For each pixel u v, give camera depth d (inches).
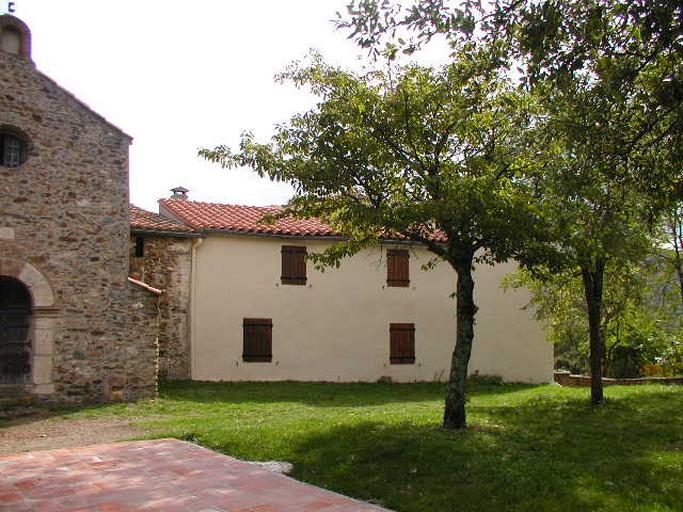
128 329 513.0
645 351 791.1
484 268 774.5
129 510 219.1
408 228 333.1
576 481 238.2
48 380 476.7
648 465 265.0
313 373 681.6
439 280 751.1
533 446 301.0
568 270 428.5
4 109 478.9
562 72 249.1
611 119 278.4
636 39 252.7
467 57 285.7
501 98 327.9
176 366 624.1
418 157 330.0
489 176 292.0
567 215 287.1
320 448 298.4
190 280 638.5
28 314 493.0
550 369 790.5
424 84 322.7
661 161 284.7
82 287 496.4
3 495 240.1
